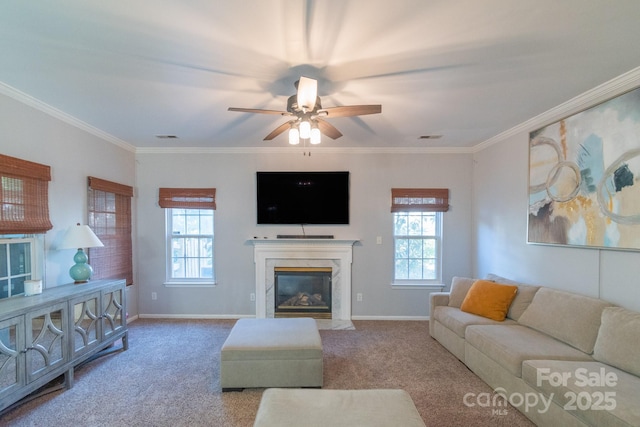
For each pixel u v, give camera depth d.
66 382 2.57
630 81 2.28
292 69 2.20
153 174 4.53
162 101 2.78
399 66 2.16
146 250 4.53
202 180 4.55
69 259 3.23
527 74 2.29
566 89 2.55
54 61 2.09
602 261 2.53
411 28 1.75
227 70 2.21
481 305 3.22
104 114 3.12
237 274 4.57
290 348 2.57
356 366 3.01
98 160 3.70
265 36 1.82
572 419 1.83
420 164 4.57
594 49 1.97
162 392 2.55
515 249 3.61
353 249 4.56
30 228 2.73
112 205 3.94
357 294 4.56
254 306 4.56
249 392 2.55
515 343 2.47
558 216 2.95
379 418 1.58
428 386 2.64
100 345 2.96
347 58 2.05
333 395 1.79
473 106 2.93
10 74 2.28
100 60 2.08
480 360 2.72
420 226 4.67
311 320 3.21
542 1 1.54
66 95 2.65
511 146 3.68
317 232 4.58
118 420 2.19
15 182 2.62
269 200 4.53
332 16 1.65
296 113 2.31
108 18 1.66
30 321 2.22
